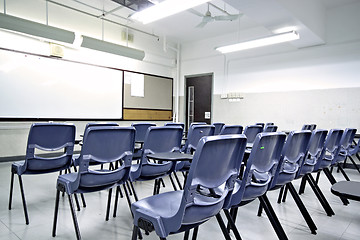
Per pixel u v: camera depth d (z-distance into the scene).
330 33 5.29
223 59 7.08
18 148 4.97
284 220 2.32
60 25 5.44
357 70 4.96
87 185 1.64
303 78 5.66
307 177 2.55
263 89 6.28
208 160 1.08
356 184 1.34
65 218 2.24
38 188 3.16
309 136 2.03
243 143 1.24
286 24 4.39
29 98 5.00
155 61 7.51
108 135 1.64
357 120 4.94
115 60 6.52
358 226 2.22
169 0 3.39
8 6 4.68
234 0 3.56
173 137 2.23
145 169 2.03
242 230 2.11
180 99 8.14
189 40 7.75
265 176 1.95
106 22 6.28
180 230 1.14
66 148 2.29
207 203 1.13
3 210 2.40
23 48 4.92
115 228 2.07
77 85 5.74
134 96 6.96
